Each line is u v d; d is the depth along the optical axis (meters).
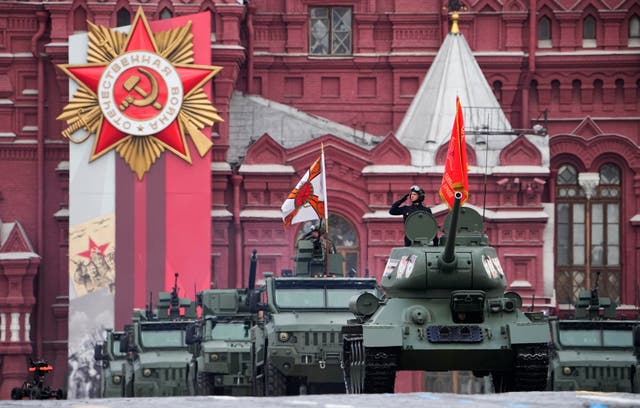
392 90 171.62
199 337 110.38
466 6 171.00
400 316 69.06
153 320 129.12
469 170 158.88
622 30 171.38
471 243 71.81
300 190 108.25
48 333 165.50
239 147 165.12
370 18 171.62
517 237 159.12
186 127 158.88
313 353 94.25
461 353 67.50
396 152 160.88
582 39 171.50
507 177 159.00
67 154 167.00
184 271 157.75
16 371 161.88
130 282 157.50
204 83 159.62
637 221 166.88
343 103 171.50
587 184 168.38
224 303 113.31
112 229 158.00
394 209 75.38
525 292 158.62
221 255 161.25
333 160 161.75
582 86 171.00
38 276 165.75
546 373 68.31
